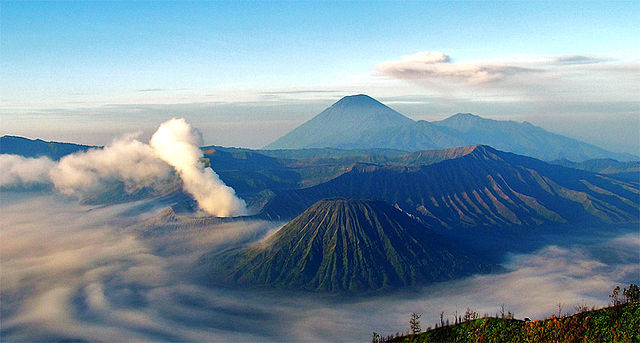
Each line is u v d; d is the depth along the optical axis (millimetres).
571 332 104562
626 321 105500
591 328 104812
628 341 97312
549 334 105312
